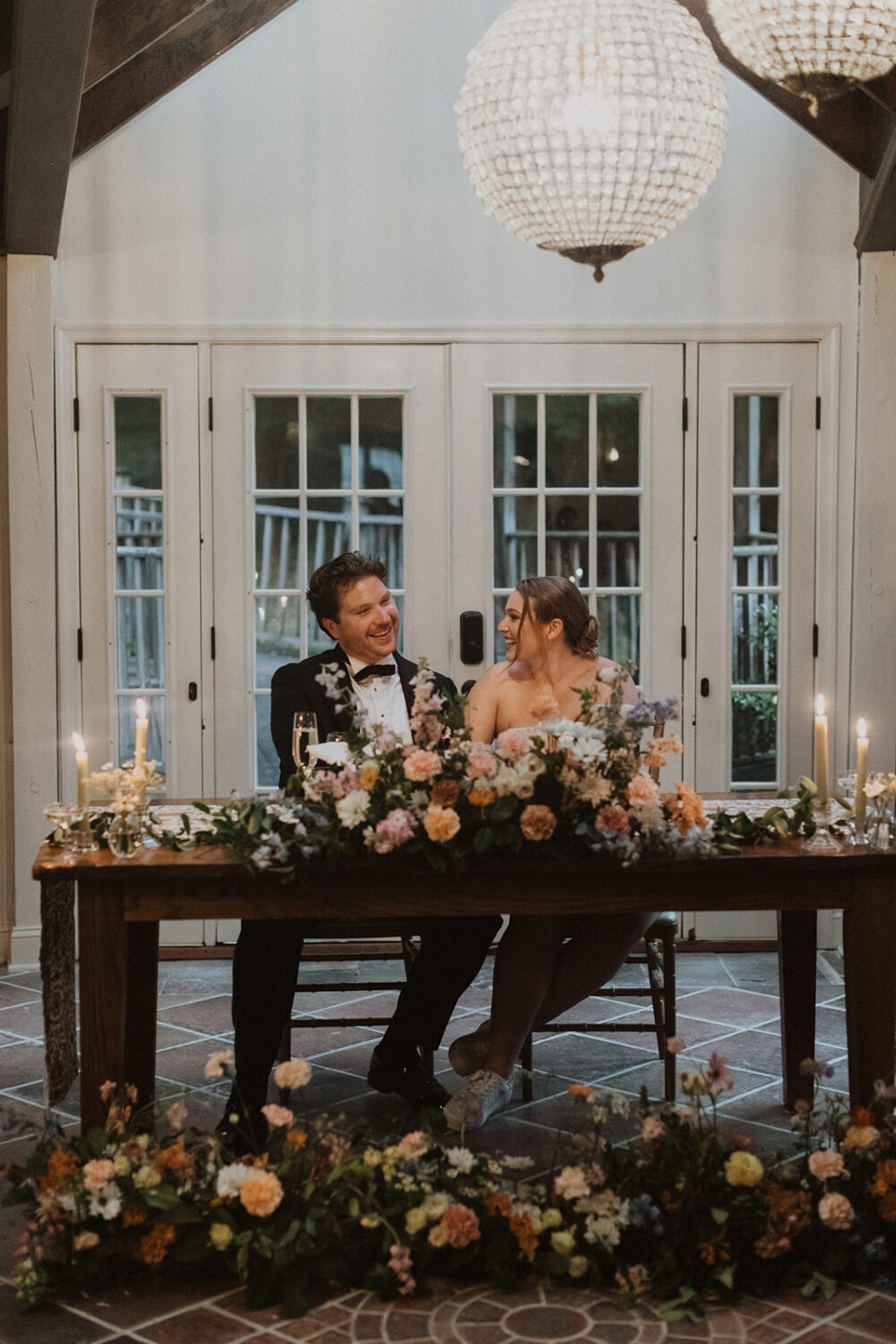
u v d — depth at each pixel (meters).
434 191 5.03
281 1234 2.62
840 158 4.92
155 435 5.07
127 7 4.14
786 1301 2.59
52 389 4.89
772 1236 2.60
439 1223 2.64
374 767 2.80
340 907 2.84
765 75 3.01
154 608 5.11
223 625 5.10
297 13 4.98
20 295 4.84
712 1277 2.58
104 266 4.99
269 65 4.99
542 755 2.82
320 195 5.02
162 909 2.82
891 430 5.01
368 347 5.06
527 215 3.22
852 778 3.14
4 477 4.92
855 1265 2.66
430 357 5.07
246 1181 2.60
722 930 5.16
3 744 5.00
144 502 5.08
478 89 3.15
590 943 3.42
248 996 3.21
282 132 5.00
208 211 5.00
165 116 4.98
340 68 5.00
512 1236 2.66
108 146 4.96
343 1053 4.02
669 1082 3.50
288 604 5.14
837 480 5.07
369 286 5.05
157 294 5.01
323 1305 2.59
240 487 5.07
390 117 5.01
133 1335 2.47
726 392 5.08
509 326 5.05
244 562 5.08
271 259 5.03
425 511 5.10
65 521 5.01
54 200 4.59
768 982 4.77
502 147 3.12
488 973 4.98
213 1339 2.46
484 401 5.07
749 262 5.05
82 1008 2.82
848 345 5.04
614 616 5.17
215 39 4.77
